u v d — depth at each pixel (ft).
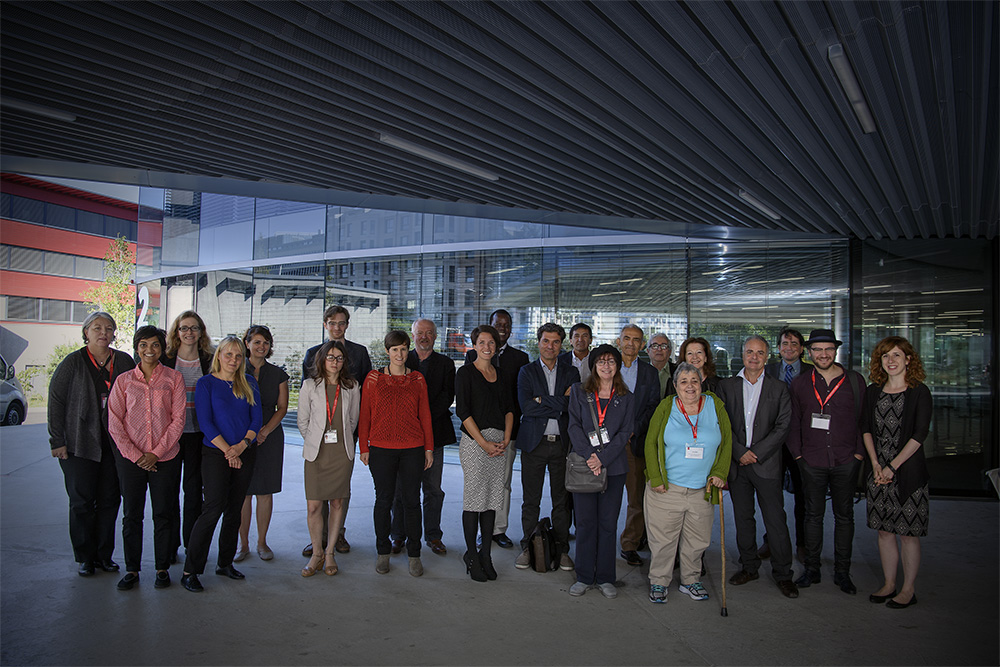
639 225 26.43
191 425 15.05
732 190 20.29
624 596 14.15
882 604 13.89
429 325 17.62
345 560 16.29
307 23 11.47
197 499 15.42
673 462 13.96
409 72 13.16
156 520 14.03
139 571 14.19
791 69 12.78
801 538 16.85
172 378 14.33
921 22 11.25
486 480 15.11
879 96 13.48
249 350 16.06
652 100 14.69
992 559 17.28
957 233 26.86
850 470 14.65
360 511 21.17
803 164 18.13
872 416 14.28
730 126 15.46
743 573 15.19
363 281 34.68
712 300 29.53
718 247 29.53
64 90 13.89
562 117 15.28
